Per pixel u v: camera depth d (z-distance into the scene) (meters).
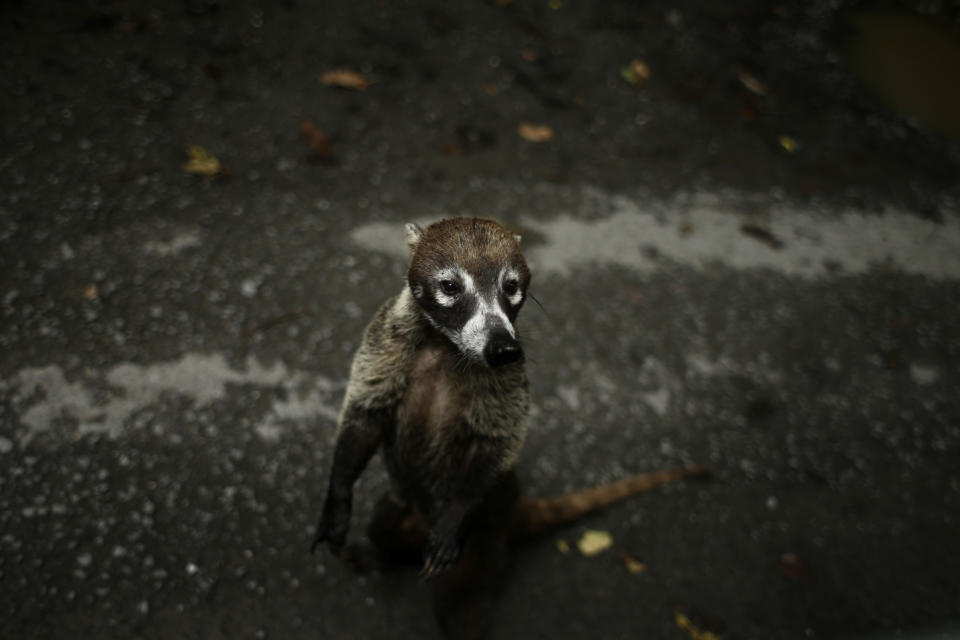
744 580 0.91
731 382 1.09
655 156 1.46
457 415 0.76
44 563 0.79
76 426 0.88
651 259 1.23
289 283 1.07
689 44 1.80
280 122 1.28
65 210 1.07
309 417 0.95
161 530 0.83
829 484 1.01
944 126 1.75
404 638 0.81
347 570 0.85
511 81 1.53
